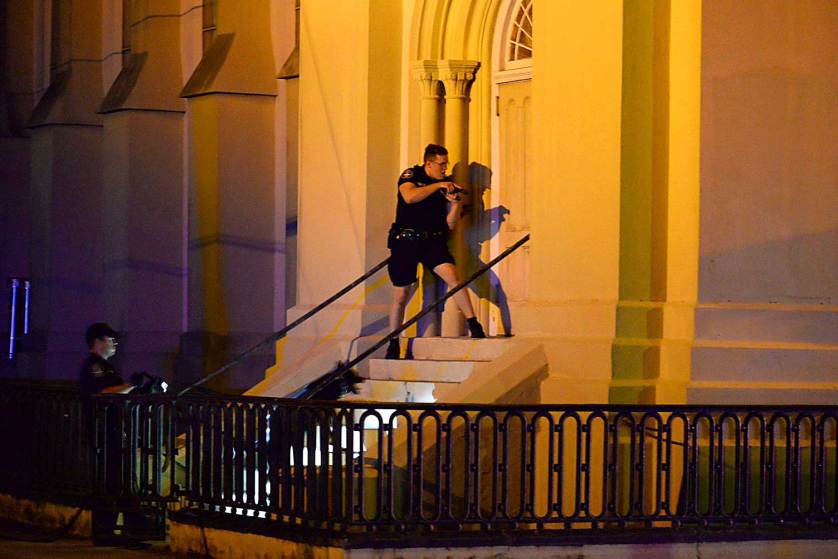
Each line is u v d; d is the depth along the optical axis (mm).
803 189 21031
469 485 18375
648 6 21031
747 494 18312
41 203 38906
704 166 20766
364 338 25766
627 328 20859
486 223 25969
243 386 31172
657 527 18203
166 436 21344
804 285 21047
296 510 18453
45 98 39250
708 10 20734
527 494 20750
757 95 20875
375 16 26328
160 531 21375
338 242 26797
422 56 26078
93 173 38688
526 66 25359
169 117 34688
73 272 38656
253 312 31547
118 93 35031
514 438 20953
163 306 34656
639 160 21062
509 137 25703
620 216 20969
